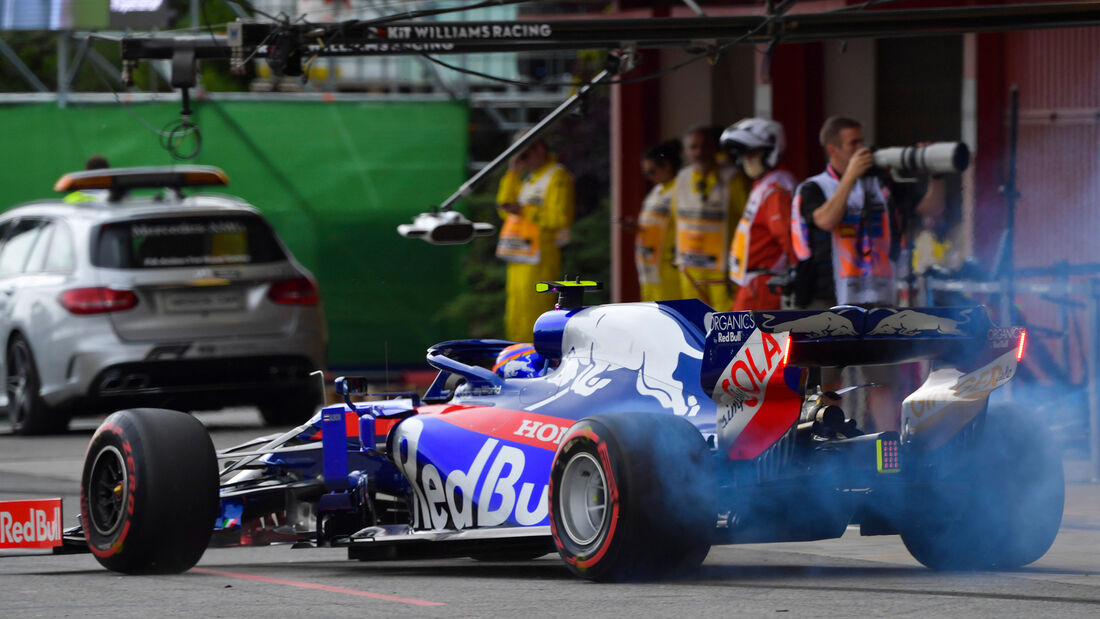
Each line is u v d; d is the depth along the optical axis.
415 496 24.09
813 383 22.44
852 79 54.59
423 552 23.14
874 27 34.88
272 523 25.38
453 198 39.06
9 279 49.25
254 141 59.78
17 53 74.06
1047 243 51.00
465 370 24.09
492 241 67.38
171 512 23.28
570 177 51.41
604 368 22.62
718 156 46.28
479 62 72.25
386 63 70.31
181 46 39.09
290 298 48.44
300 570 25.11
